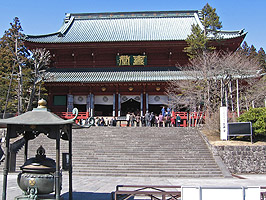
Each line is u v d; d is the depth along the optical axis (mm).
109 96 43656
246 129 23172
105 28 51219
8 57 45969
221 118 24594
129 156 21906
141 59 44031
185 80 36719
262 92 38000
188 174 18891
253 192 7871
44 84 41219
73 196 12117
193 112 35125
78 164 20734
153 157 21672
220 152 21531
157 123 36594
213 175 18828
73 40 44719
